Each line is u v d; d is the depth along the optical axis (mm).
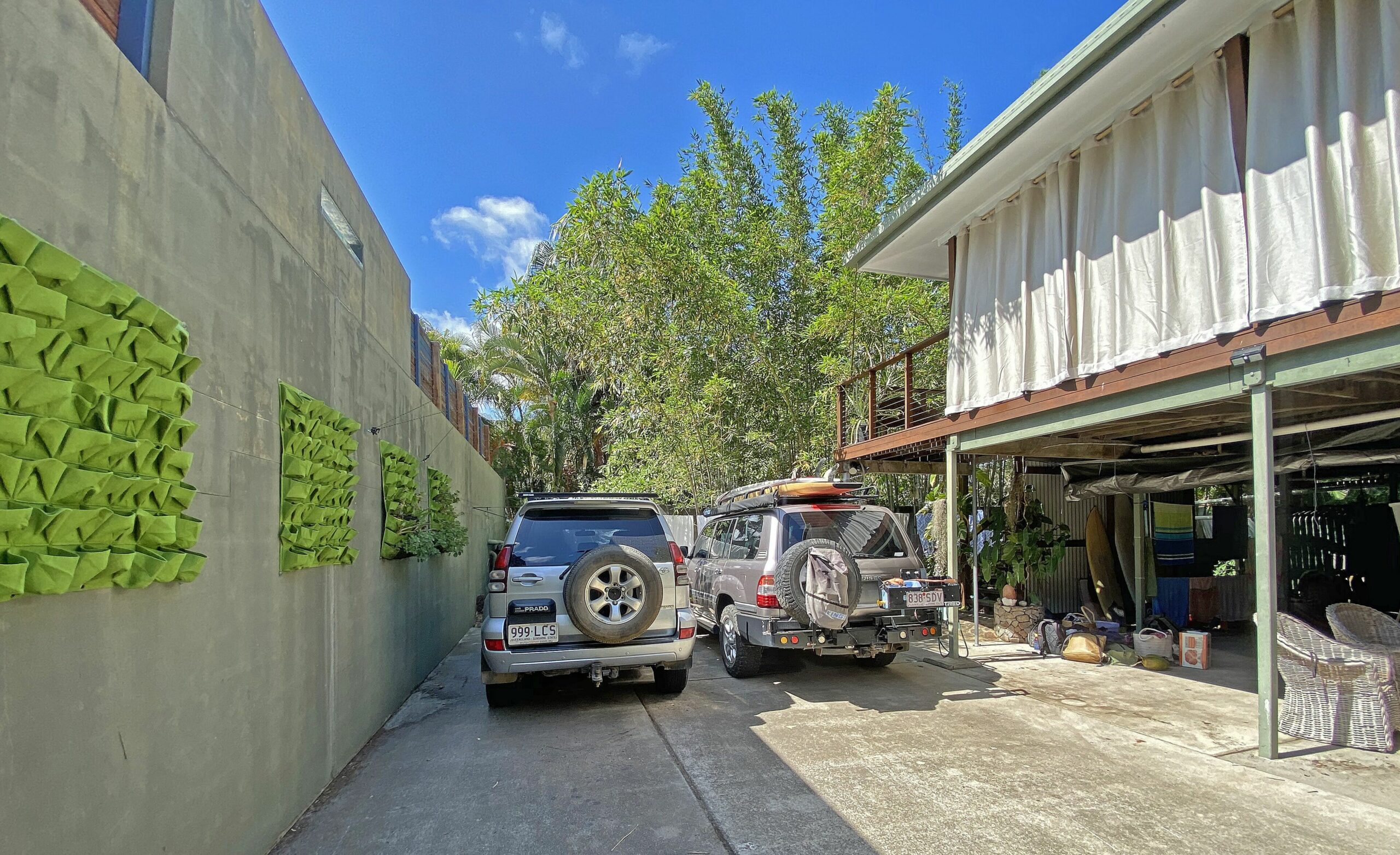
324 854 3654
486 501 14984
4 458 2000
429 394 9570
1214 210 5180
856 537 7047
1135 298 5898
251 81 3836
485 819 4043
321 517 4395
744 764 4832
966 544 10820
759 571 6926
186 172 3049
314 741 4375
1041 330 6988
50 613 2166
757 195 14828
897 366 12648
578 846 3695
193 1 3217
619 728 5730
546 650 5867
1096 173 6352
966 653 8406
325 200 5125
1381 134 4254
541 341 20078
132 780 2529
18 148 2117
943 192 7809
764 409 12734
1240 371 4988
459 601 10719
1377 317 4109
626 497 6504
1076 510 11523
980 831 3750
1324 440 7098
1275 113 4777
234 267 3457
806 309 13336
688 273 11469
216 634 3158
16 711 2021
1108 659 7871
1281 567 9406
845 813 3996
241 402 3475
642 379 12609
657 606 5953
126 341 2475
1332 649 5078
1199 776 4469
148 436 2635
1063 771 4582
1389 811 3928
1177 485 7836
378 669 5863
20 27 2146
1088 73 5691
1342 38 4383
